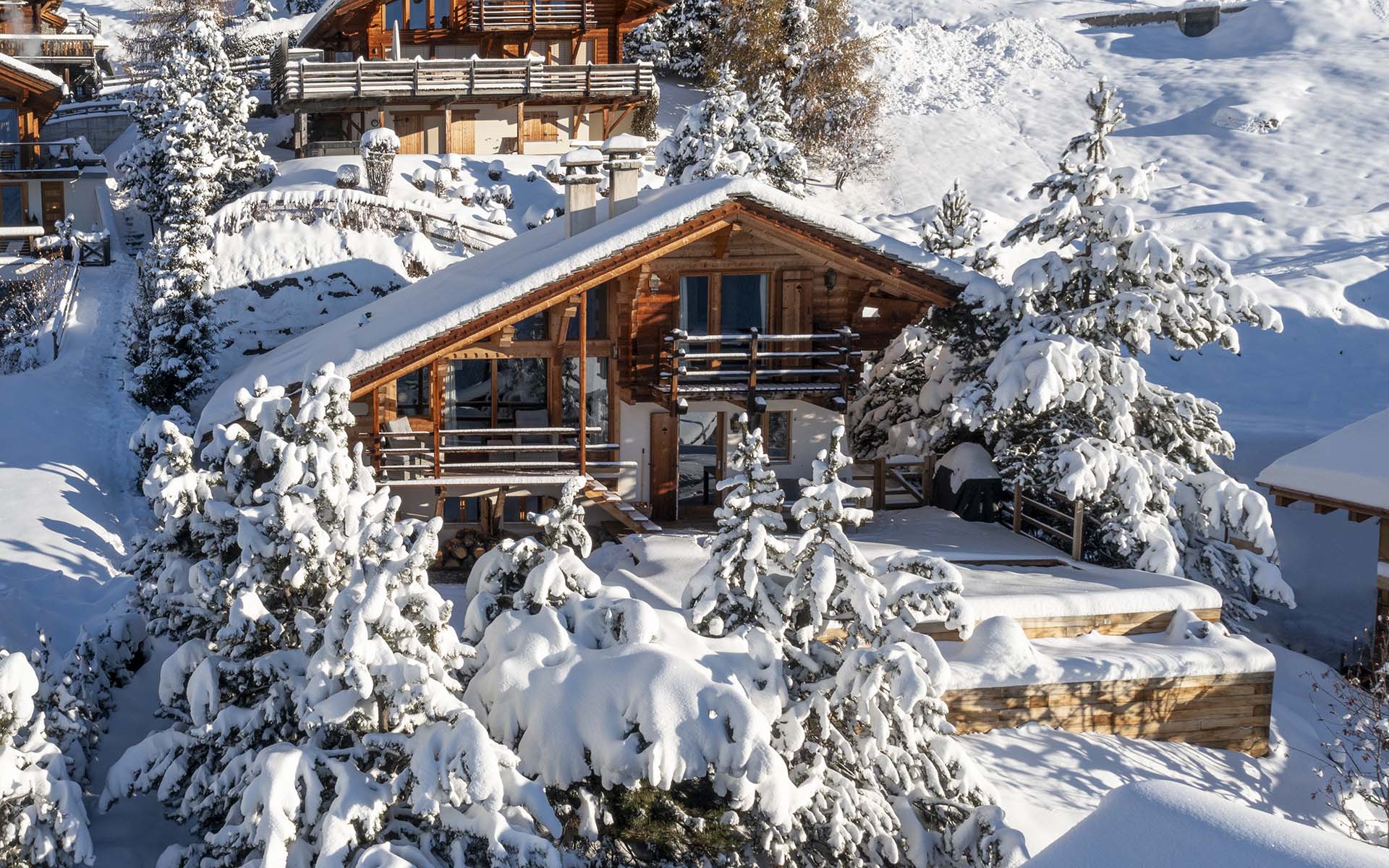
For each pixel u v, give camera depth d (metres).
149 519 27.08
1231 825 8.77
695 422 25.44
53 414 31.19
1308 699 21.25
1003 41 81.12
